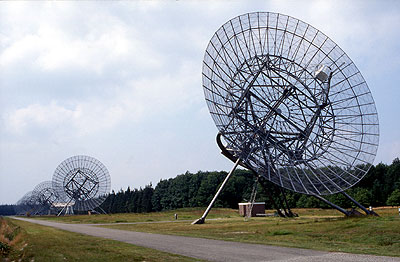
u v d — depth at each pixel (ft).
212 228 153.69
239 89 174.09
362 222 128.57
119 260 67.26
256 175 209.67
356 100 176.14
